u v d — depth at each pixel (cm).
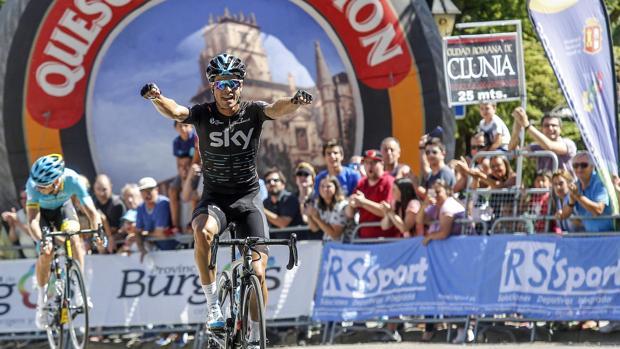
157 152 2920
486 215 2347
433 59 2866
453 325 2389
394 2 2856
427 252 2373
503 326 2306
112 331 2528
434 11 3316
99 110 2900
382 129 2895
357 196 2428
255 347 1514
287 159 2945
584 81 2358
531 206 2362
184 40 2911
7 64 2838
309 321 2455
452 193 2489
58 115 2872
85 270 2561
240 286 1553
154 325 2530
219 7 2916
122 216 2691
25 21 2834
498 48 2636
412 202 2422
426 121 2875
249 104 1647
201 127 1642
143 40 2903
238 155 1652
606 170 2273
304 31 2912
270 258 2497
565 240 2227
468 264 2317
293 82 2920
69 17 2853
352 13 2872
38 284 2205
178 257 2544
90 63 2880
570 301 2200
